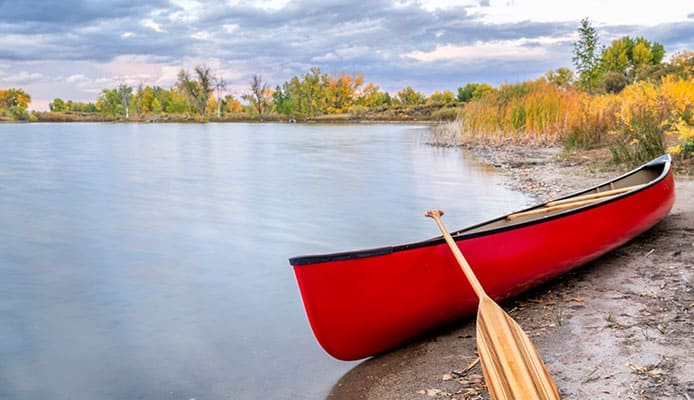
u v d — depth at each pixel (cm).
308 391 331
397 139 2662
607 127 1449
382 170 1370
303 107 8206
